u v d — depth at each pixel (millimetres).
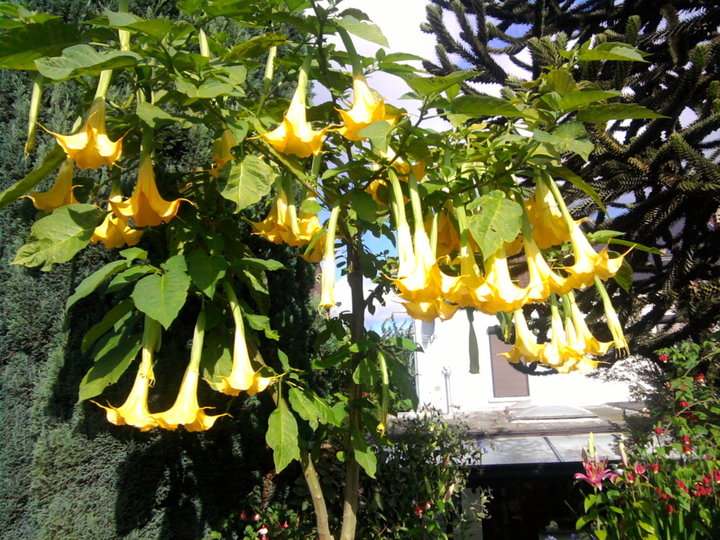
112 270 1558
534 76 4496
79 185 1713
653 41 4172
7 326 2510
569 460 4594
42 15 1464
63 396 2512
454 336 9047
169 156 2844
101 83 1427
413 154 1629
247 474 3119
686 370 3668
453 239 1749
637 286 4152
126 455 2580
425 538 3086
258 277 2148
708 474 2623
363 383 1978
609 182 3758
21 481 2490
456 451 3701
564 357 1656
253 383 1603
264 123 1747
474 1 4816
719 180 3365
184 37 1700
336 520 3031
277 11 1804
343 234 2055
